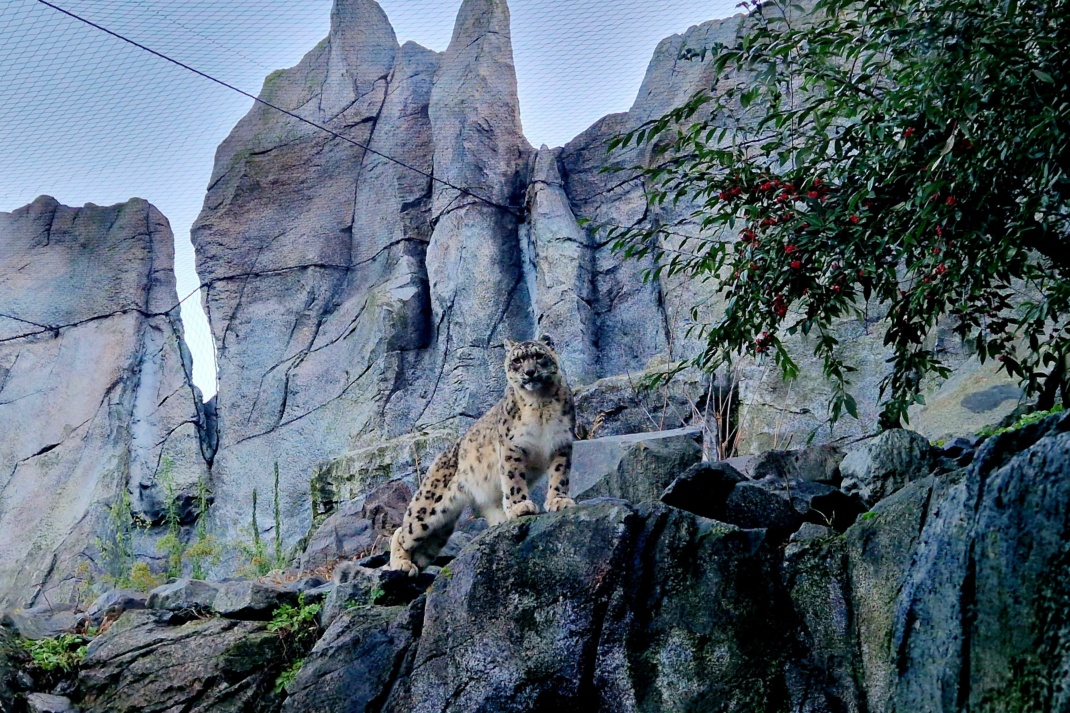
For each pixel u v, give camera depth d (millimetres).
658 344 13156
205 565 13602
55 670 7695
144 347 15867
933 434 9359
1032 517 5062
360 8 16797
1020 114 5664
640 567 6246
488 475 8289
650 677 5984
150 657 7520
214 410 15773
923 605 5461
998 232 6031
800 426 10867
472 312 13773
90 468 14945
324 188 15758
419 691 6434
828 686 5789
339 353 14758
